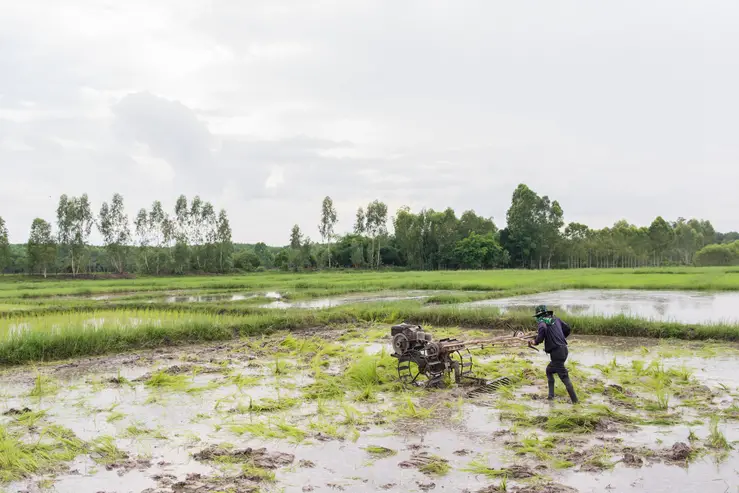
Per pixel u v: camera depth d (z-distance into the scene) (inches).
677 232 6998.0
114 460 322.0
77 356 670.5
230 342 784.9
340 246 5137.8
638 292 1638.8
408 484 284.7
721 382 499.8
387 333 836.0
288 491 277.3
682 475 291.1
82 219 3700.8
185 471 307.0
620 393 451.5
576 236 5846.5
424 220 4933.6
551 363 438.9
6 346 633.6
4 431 356.2
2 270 3595.0
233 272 4293.8
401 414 405.7
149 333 751.7
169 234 4163.4
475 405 432.5
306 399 458.3
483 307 1066.7
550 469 301.3
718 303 1264.8
